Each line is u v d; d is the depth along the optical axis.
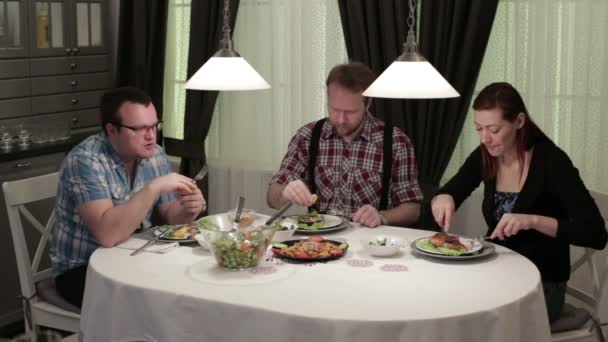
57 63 4.25
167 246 2.42
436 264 2.22
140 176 2.77
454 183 2.76
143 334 2.05
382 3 3.59
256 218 2.70
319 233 2.54
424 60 2.36
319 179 3.05
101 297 2.14
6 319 3.80
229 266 2.15
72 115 4.38
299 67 3.98
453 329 1.82
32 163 3.88
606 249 3.29
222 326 1.92
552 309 2.41
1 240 3.74
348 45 3.72
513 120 2.48
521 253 2.50
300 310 1.85
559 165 2.48
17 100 4.04
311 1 3.87
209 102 4.18
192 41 4.19
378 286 2.02
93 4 4.44
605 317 2.52
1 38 3.94
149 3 4.32
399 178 2.99
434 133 3.58
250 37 4.11
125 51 4.49
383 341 1.79
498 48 3.51
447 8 3.49
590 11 3.26
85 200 2.52
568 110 3.40
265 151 4.20
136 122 2.60
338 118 2.86
